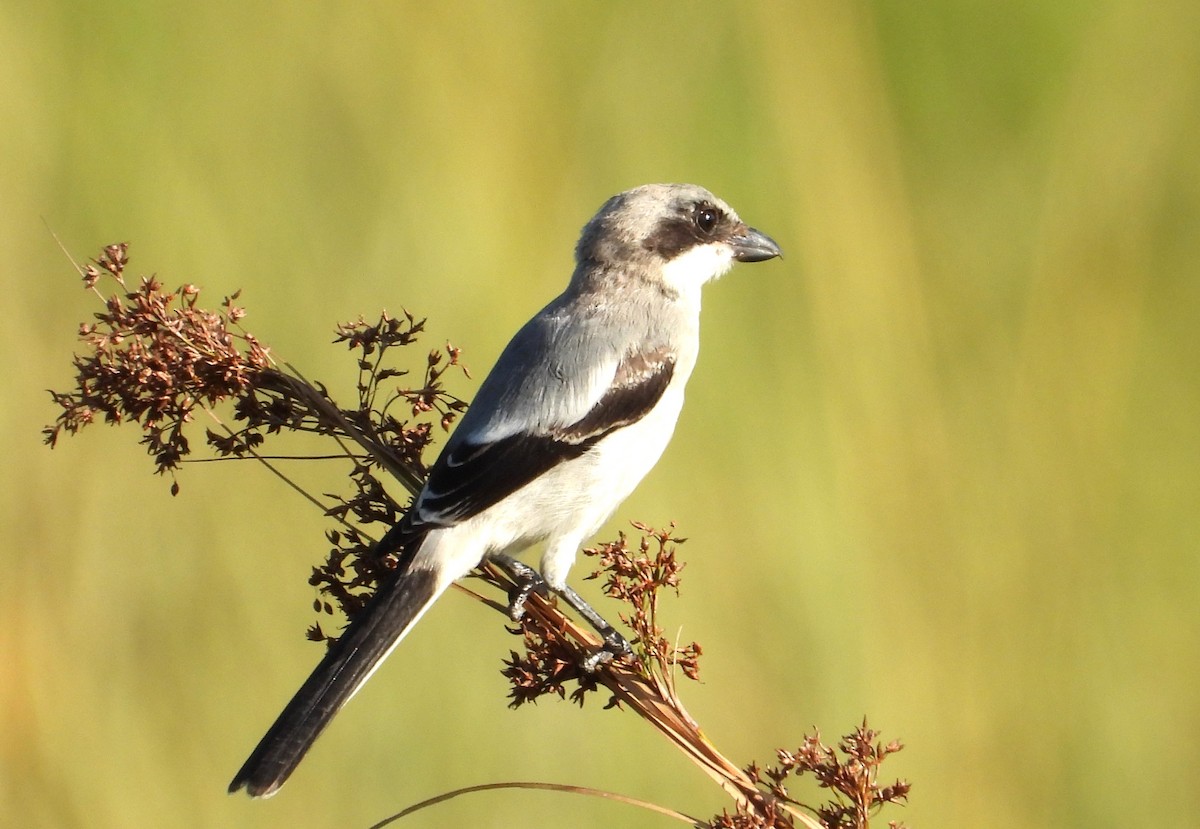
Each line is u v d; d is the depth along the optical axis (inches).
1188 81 600.1
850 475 471.2
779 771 258.5
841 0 552.4
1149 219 570.9
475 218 502.6
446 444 300.8
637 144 550.3
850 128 531.8
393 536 286.4
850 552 453.1
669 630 436.5
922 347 500.1
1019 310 571.8
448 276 494.0
